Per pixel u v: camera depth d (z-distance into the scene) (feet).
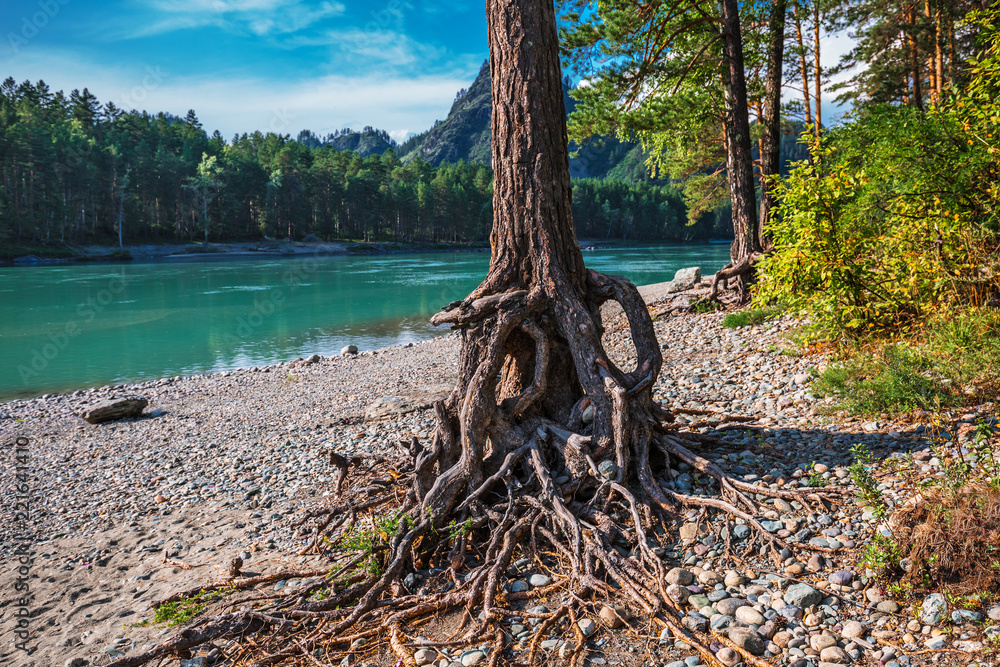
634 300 19.52
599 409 17.44
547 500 15.89
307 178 346.33
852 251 27.37
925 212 25.57
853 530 14.01
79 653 14.21
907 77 87.45
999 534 11.34
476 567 15.05
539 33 18.06
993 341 21.43
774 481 16.99
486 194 444.14
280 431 35.27
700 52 51.03
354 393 44.96
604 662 11.38
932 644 10.34
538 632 12.23
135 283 148.97
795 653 10.73
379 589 14.02
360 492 20.56
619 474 16.57
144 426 41.24
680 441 19.17
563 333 18.29
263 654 12.98
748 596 12.57
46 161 241.35
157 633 14.56
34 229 241.55
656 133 65.21
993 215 24.38
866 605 11.73
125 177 262.67
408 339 78.38
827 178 27.02
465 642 12.31
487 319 18.01
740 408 25.21
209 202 292.40
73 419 44.93
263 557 18.21
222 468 28.96
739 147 48.96
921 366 22.02
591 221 497.87
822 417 21.63
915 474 15.60
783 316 40.01
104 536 22.27
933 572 11.73
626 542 15.05
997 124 23.22
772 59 51.19
